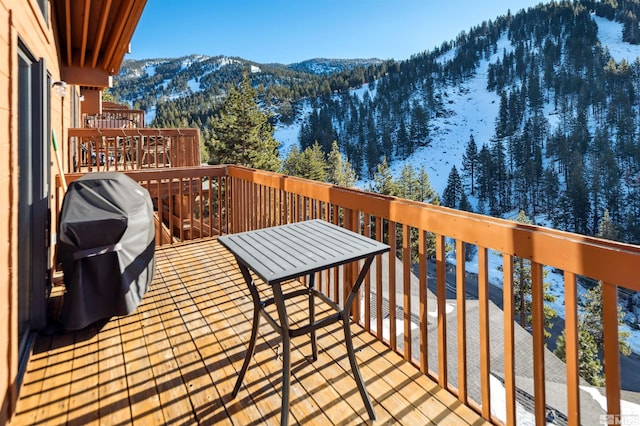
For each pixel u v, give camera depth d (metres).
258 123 23.88
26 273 2.31
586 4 123.94
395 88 111.50
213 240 4.54
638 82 84.19
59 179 3.41
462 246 1.73
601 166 62.31
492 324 3.74
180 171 4.36
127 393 1.83
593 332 18.38
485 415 1.65
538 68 101.25
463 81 112.12
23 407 1.72
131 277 2.55
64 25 5.03
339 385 1.90
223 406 1.75
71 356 2.15
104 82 6.71
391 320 2.22
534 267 1.39
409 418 1.67
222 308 2.77
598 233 51.56
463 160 76.38
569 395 1.30
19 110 2.33
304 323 2.54
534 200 62.41
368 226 2.38
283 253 1.66
